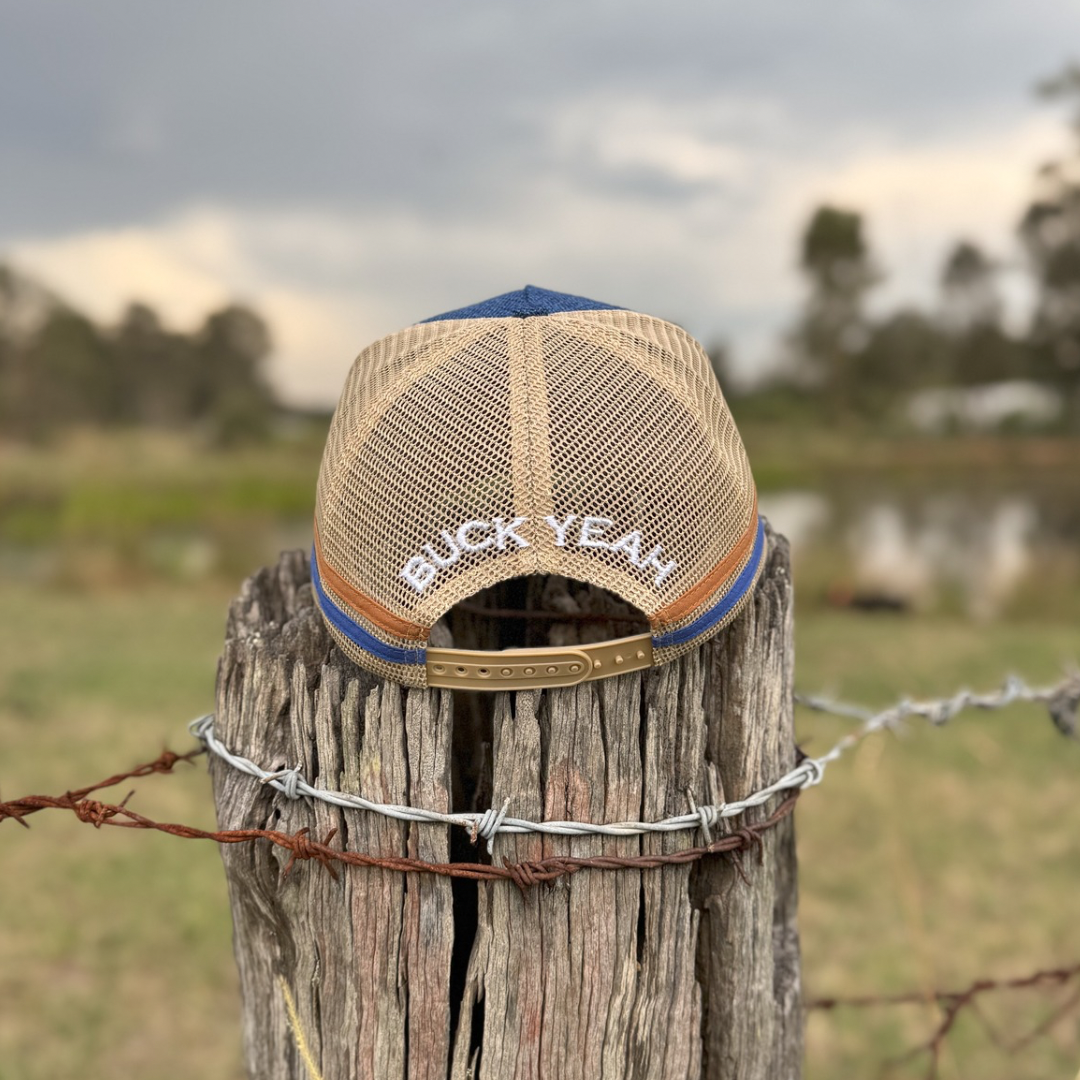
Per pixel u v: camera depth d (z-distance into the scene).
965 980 4.25
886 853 5.25
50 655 8.75
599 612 2.08
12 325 21.75
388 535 1.37
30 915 4.67
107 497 18.16
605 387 1.42
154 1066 3.82
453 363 1.45
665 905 1.52
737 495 1.49
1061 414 21.72
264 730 1.56
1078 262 20.34
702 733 1.53
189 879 5.01
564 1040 1.51
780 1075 1.84
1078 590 12.54
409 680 1.40
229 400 22.38
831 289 22.92
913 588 12.84
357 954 1.52
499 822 1.43
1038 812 5.61
